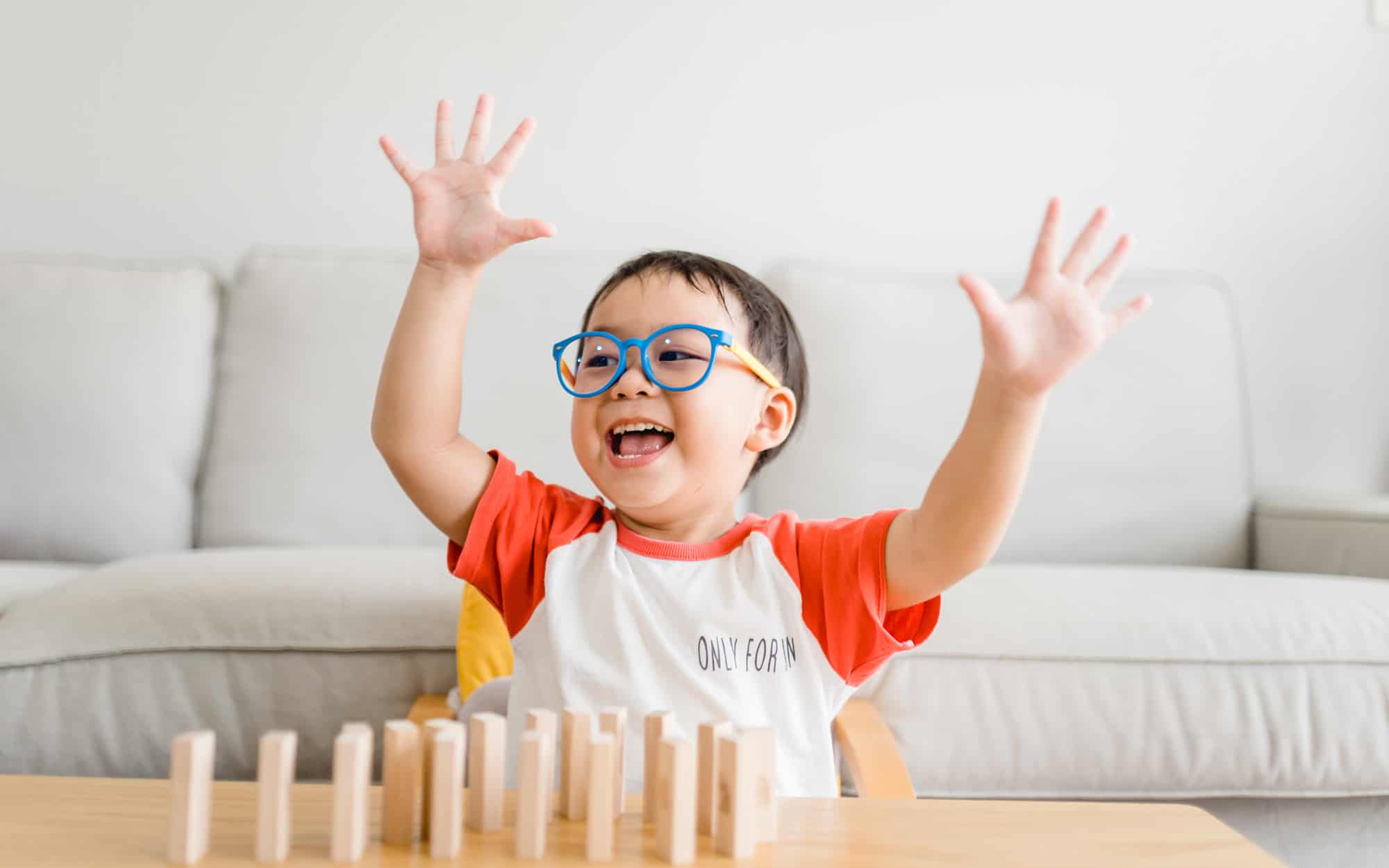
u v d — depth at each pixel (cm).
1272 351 209
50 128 200
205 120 202
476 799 56
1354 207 211
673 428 89
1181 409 181
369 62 204
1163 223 209
